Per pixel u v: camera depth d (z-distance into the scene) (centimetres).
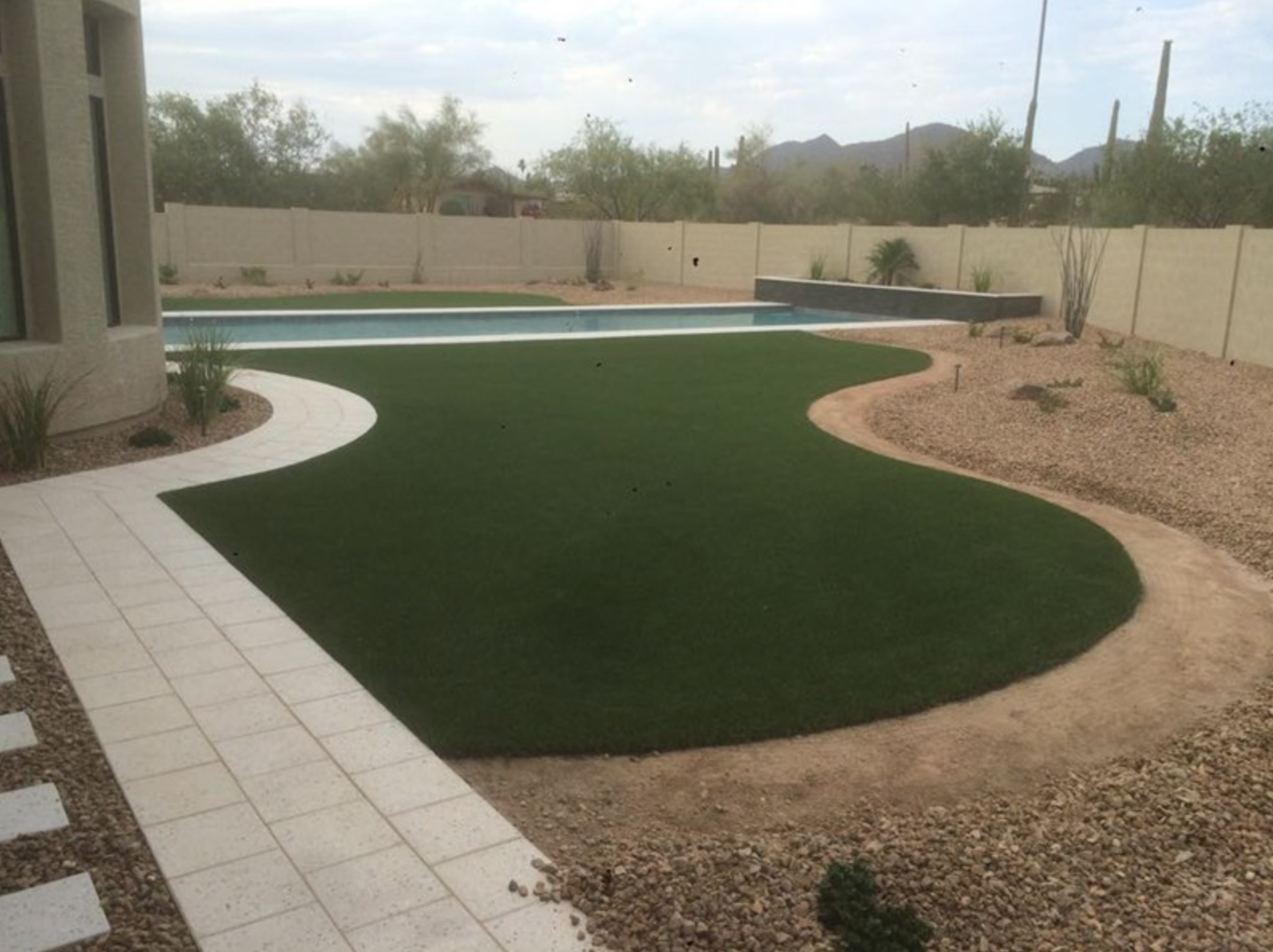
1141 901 328
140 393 962
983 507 755
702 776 396
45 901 306
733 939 296
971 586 598
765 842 349
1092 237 1853
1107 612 565
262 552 625
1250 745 434
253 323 1998
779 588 586
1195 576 639
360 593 562
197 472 805
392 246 2798
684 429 1009
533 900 313
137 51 973
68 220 855
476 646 497
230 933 296
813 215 4091
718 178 4222
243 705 434
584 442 941
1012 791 395
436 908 309
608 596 565
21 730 407
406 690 450
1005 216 3117
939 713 453
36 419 800
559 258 3055
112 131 978
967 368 1435
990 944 302
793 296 2472
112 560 607
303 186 4038
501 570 601
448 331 1928
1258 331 1469
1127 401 1092
